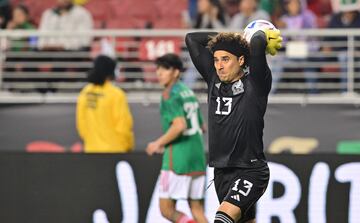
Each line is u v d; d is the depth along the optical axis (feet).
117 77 148.97
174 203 115.14
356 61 145.69
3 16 170.30
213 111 83.05
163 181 114.32
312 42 147.95
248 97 81.10
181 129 111.34
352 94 143.02
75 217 125.39
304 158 122.62
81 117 129.18
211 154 83.56
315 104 140.26
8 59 149.48
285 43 147.54
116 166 124.98
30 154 126.41
